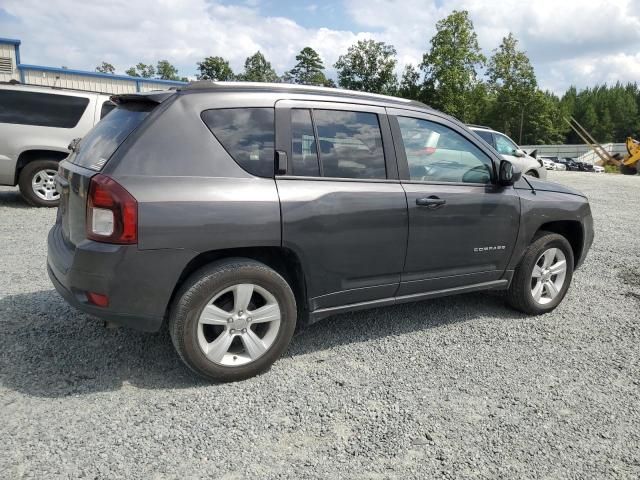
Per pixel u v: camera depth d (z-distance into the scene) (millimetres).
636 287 5754
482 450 2701
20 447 2531
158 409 2930
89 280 2896
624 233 8984
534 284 4676
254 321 3268
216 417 2881
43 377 3207
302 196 3309
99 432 2688
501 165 4211
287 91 3488
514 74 62531
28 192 8883
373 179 3670
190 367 3143
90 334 3840
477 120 59531
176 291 3121
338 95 3689
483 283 4352
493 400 3199
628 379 3553
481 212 4125
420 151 3938
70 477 2350
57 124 8828
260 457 2566
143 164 2957
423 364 3646
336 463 2549
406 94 50344
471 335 4199
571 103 106688
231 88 3326
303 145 3426
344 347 3881
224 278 3092
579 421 3016
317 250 3398
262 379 3336
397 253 3756
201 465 2484
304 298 3514
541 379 3498
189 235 2973
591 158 63938
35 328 3896
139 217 2854
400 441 2746
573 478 2523
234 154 3197
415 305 4871
